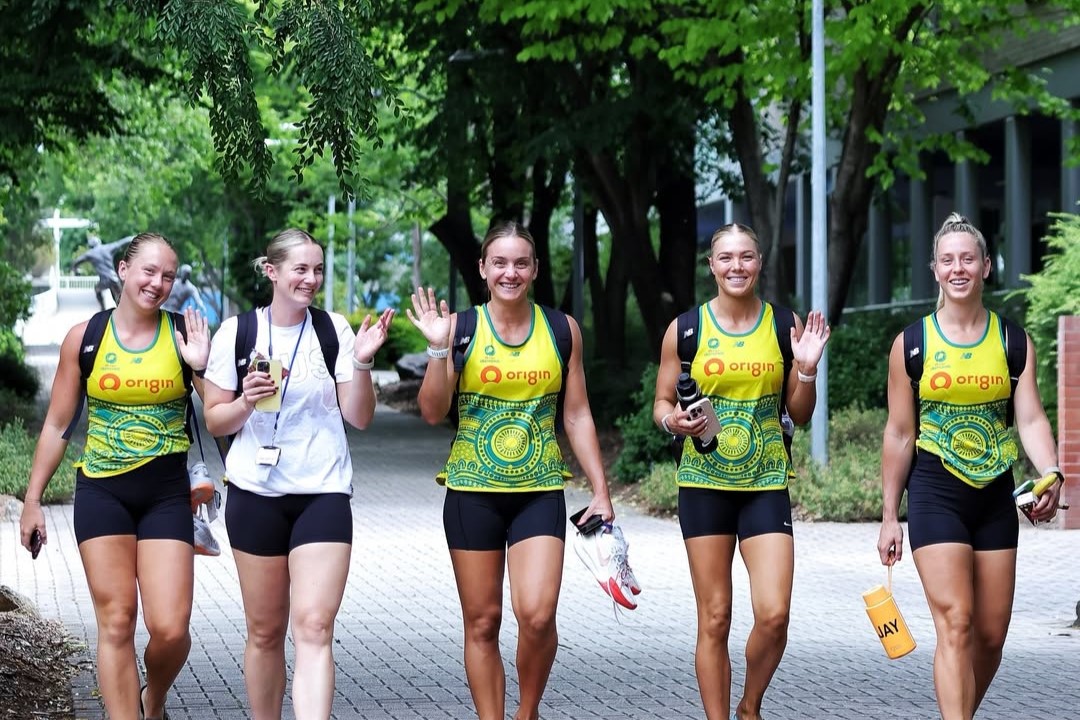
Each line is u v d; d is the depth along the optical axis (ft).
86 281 433.48
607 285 120.16
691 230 110.63
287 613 24.90
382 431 122.11
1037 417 25.34
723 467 26.27
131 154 146.00
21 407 118.93
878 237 147.95
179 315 25.14
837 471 69.97
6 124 83.46
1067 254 73.26
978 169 128.47
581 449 25.72
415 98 131.95
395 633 40.68
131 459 24.73
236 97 30.66
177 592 24.66
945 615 25.09
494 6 77.36
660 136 100.07
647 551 59.00
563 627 41.98
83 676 33.27
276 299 24.57
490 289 25.25
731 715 30.37
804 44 78.54
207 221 187.83
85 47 79.61
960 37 81.76
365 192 31.96
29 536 25.32
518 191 118.73
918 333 25.54
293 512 24.41
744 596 46.60
